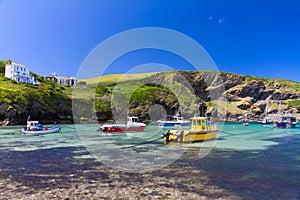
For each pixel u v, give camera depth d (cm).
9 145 2438
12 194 915
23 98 6112
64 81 11144
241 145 2516
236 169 1355
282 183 1080
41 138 3117
